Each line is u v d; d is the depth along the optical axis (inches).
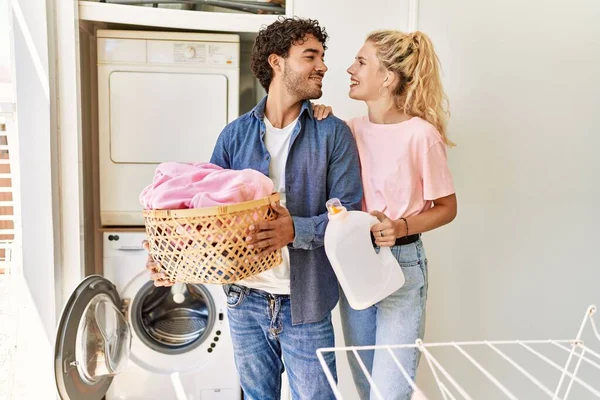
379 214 47.9
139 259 70.7
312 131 50.2
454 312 72.7
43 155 62.7
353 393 71.7
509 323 73.5
